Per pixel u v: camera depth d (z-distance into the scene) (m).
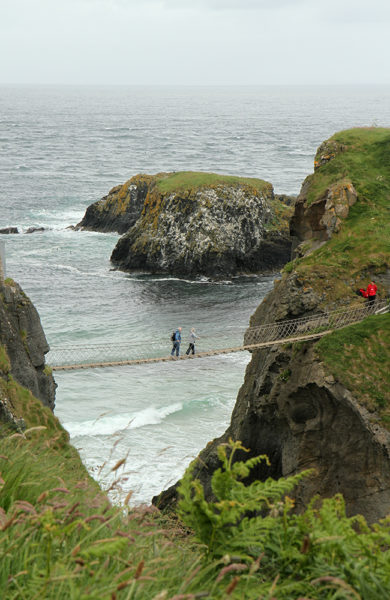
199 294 71.19
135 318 61.47
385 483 25.09
